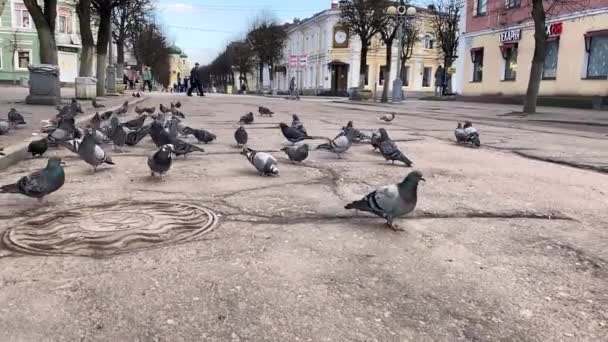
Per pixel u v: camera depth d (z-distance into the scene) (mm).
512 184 6422
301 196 5402
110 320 2688
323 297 3033
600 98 25766
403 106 29219
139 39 58188
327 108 25312
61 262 3416
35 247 3662
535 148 10250
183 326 2650
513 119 19109
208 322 2697
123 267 3361
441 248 3938
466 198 5570
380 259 3672
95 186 5605
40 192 4645
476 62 37156
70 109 11211
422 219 4711
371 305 2961
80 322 2660
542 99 29453
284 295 3037
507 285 3291
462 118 19266
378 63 66562
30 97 16234
